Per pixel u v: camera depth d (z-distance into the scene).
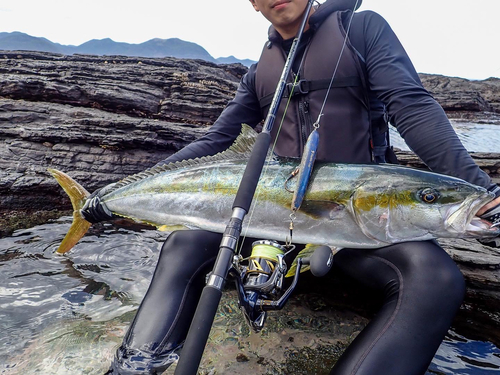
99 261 1.15
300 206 0.78
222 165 0.89
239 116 1.13
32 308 0.89
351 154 0.89
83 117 2.16
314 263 0.66
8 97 2.27
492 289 0.94
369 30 0.90
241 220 0.60
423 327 0.60
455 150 0.75
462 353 0.79
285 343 0.79
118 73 2.78
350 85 0.89
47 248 1.24
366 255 0.76
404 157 1.91
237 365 0.72
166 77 2.79
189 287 0.74
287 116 0.94
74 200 1.07
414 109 0.81
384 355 0.58
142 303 0.72
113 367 0.65
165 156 1.98
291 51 0.86
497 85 10.12
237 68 4.35
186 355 0.48
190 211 0.90
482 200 0.68
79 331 0.80
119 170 1.86
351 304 0.95
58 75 2.59
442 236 0.71
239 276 0.60
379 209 0.73
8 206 1.61
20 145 1.83
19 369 0.68
